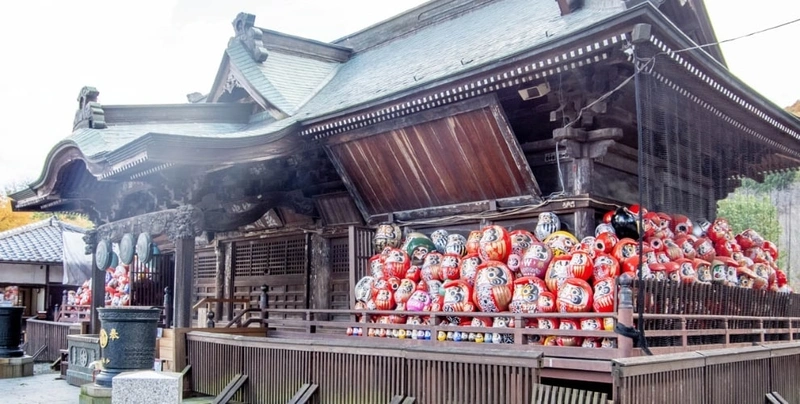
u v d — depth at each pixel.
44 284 28.73
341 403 10.41
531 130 11.94
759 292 12.27
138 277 20.19
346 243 15.80
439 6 18.92
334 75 19.53
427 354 9.35
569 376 8.76
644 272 9.75
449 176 12.66
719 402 9.44
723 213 21.08
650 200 12.20
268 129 14.37
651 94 10.45
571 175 11.14
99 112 16.41
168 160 12.27
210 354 13.00
